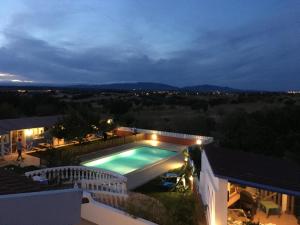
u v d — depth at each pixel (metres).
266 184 9.02
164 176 16.97
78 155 23.98
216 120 41.34
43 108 44.53
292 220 11.35
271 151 24.17
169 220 10.17
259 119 29.95
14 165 19.47
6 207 4.02
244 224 10.69
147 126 37.56
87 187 12.78
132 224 9.08
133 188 15.34
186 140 28.92
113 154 24.84
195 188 15.23
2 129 22.12
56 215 4.33
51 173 14.41
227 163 11.37
